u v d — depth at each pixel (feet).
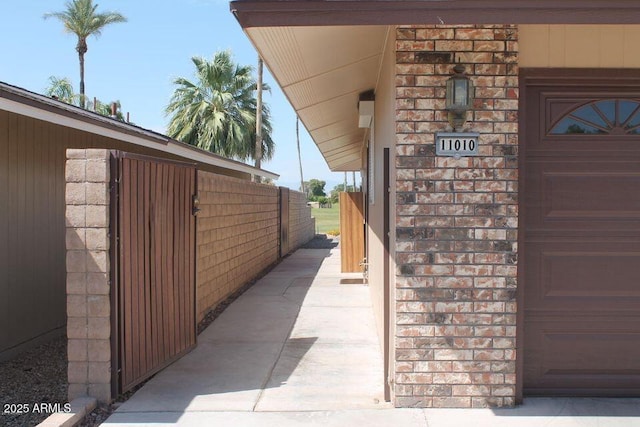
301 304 33.81
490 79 15.88
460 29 15.87
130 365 17.99
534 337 16.97
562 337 16.94
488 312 16.05
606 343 16.93
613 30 16.42
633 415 15.74
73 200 16.76
